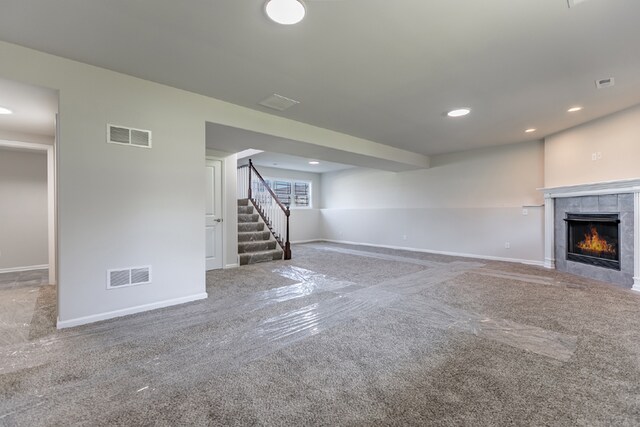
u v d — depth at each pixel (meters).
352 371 1.86
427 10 1.82
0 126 3.61
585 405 1.52
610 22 1.95
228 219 5.20
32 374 1.82
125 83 2.74
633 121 3.61
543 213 5.23
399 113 3.82
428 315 2.81
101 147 2.64
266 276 4.46
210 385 1.71
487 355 2.04
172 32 2.07
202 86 2.99
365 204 8.52
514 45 2.23
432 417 1.44
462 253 6.37
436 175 6.81
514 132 4.77
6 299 3.38
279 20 1.92
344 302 3.21
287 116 3.92
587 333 2.38
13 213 5.04
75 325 2.54
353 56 2.39
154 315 2.79
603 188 3.94
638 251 3.55
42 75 2.36
